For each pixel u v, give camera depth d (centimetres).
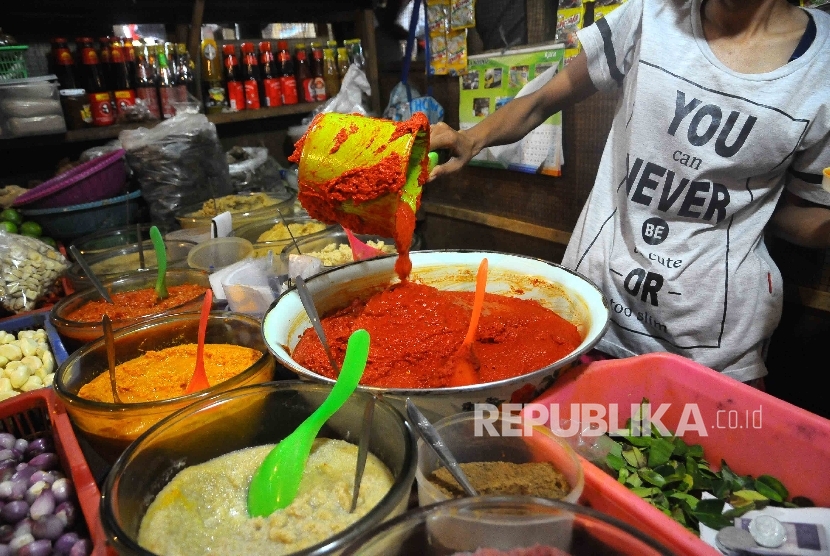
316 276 113
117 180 203
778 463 78
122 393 103
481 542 58
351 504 69
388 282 122
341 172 93
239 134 259
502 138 153
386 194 91
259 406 83
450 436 75
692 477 79
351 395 77
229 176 226
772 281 125
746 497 75
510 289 117
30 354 134
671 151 121
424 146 98
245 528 69
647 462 84
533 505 57
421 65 251
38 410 112
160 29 255
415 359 95
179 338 121
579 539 56
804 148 113
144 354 118
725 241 123
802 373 159
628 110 132
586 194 203
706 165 117
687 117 117
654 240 127
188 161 208
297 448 73
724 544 67
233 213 194
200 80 232
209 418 79
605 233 137
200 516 72
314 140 96
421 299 108
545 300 112
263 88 245
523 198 228
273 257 149
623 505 62
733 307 123
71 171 200
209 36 240
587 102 191
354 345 73
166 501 73
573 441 86
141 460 72
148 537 67
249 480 77
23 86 184
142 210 220
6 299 161
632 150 128
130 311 139
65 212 191
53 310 137
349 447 80
